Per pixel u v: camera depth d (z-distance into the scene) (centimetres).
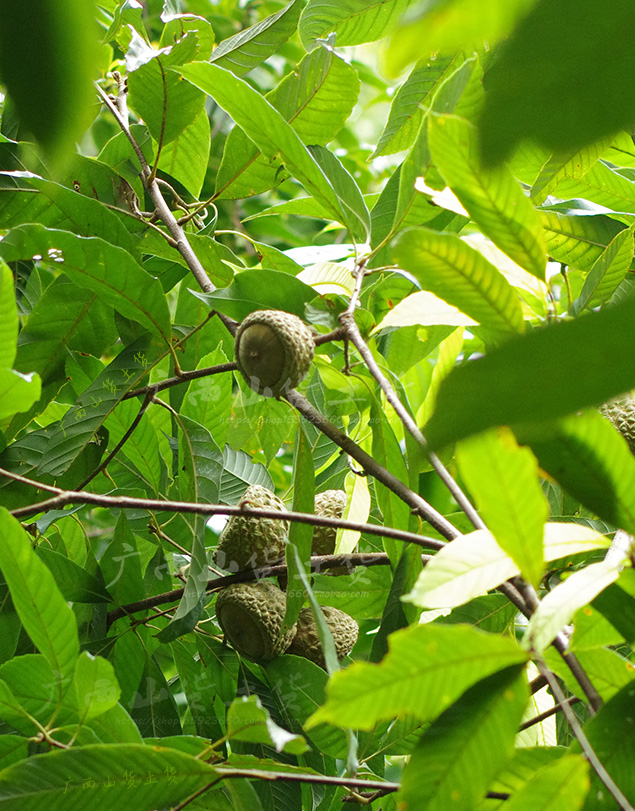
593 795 26
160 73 47
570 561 40
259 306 41
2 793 29
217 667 46
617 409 41
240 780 33
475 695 25
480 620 46
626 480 26
